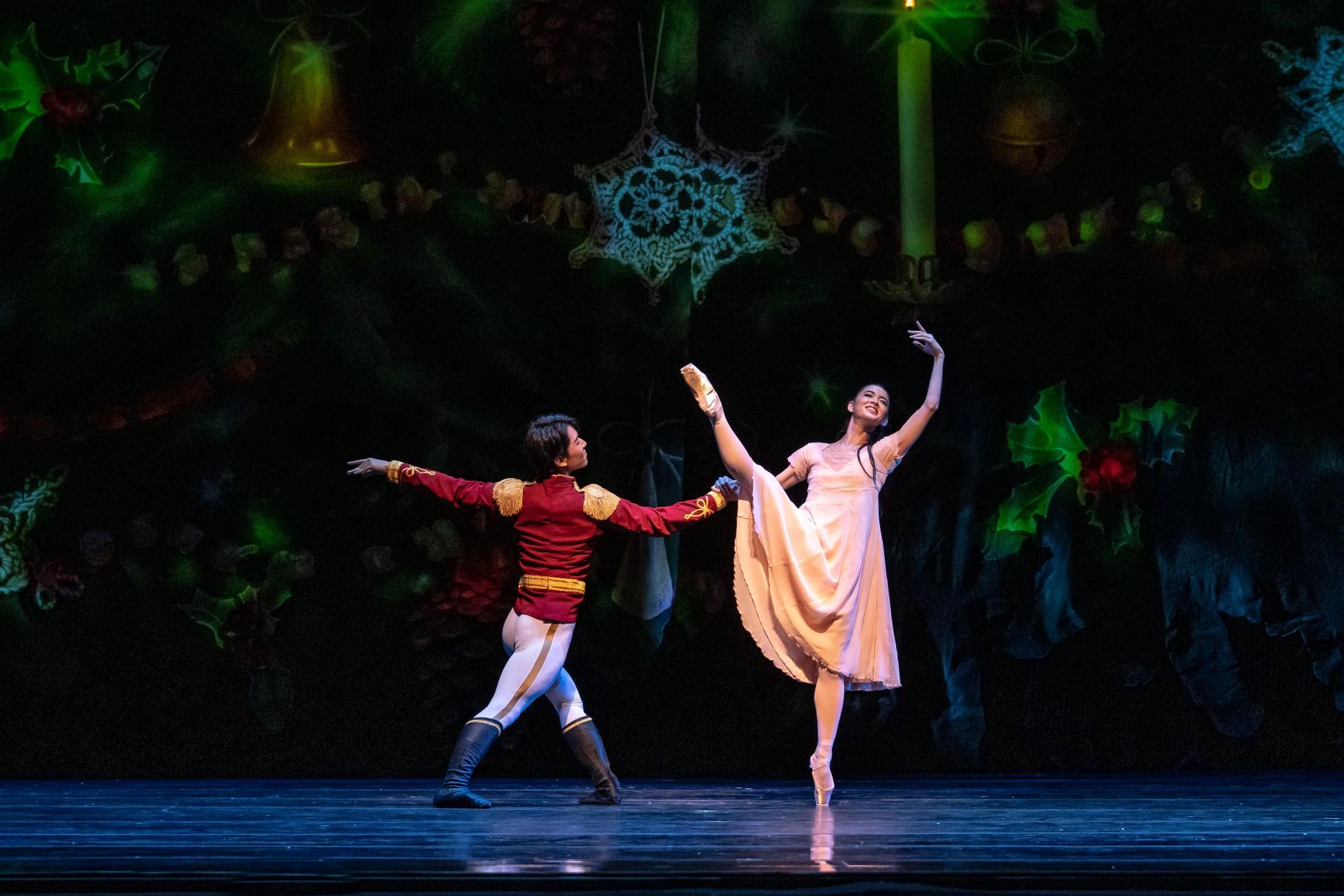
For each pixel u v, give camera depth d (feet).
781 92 34.42
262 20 33.78
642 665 33.83
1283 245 33.58
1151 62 34.14
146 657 33.99
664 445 33.86
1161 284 34.06
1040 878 17.13
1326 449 33.91
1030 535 34.27
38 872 17.40
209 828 22.74
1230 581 33.99
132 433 33.91
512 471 34.17
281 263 33.83
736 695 34.42
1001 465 34.37
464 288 34.17
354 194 33.88
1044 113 33.47
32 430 33.27
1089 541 34.24
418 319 34.24
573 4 33.71
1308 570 33.81
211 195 33.78
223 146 33.91
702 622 34.32
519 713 27.09
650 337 33.99
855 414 27.94
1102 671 34.42
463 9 33.86
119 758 33.86
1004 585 34.30
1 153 33.17
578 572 27.58
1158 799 27.53
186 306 33.88
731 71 34.30
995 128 33.83
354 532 34.24
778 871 17.46
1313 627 33.81
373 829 22.58
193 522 33.99
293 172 33.76
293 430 34.22
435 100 33.99
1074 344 34.40
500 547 34.04
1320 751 34.27
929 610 34.35
